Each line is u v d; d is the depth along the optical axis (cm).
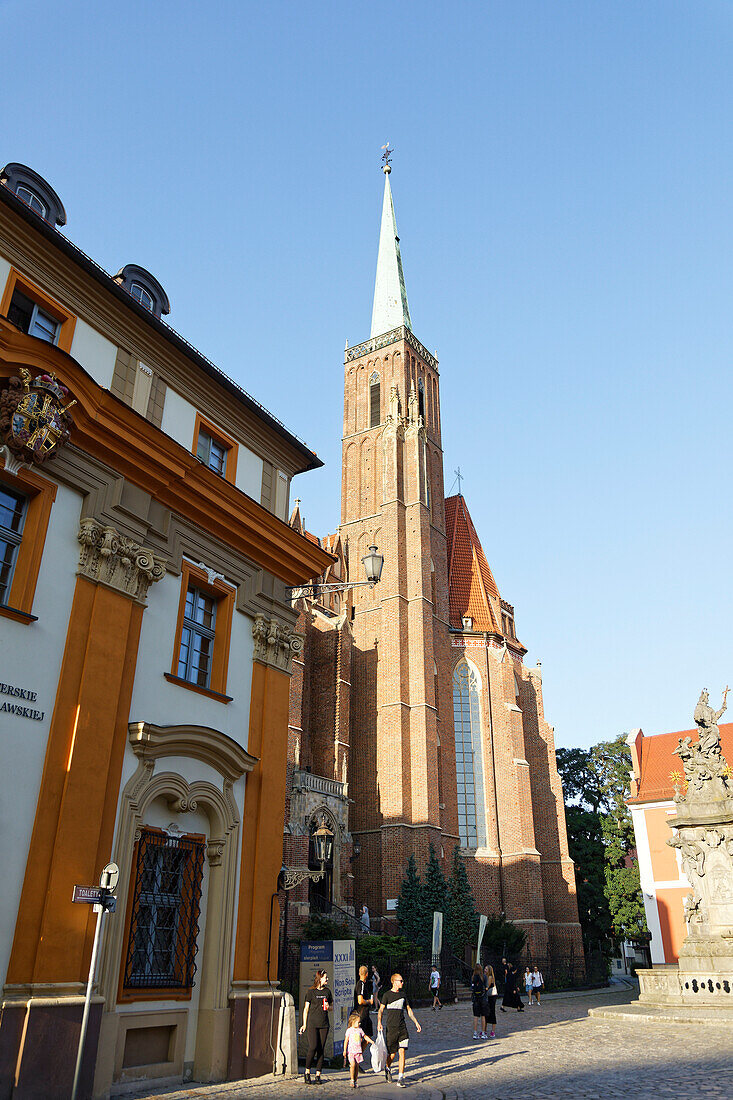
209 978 1495
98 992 1252
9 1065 1096
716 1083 1351
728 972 2645
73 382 1415
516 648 6156
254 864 1661
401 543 5562
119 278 1797
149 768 1441
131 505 1534
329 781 4391
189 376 1791
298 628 4747
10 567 1329
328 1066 1686
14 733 1233
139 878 1395
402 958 3397
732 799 2884
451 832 5078
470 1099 1280
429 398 6744
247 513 1814
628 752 6244
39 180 1590
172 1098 1251
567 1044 1994
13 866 1187
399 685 5041
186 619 1680
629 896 5600
